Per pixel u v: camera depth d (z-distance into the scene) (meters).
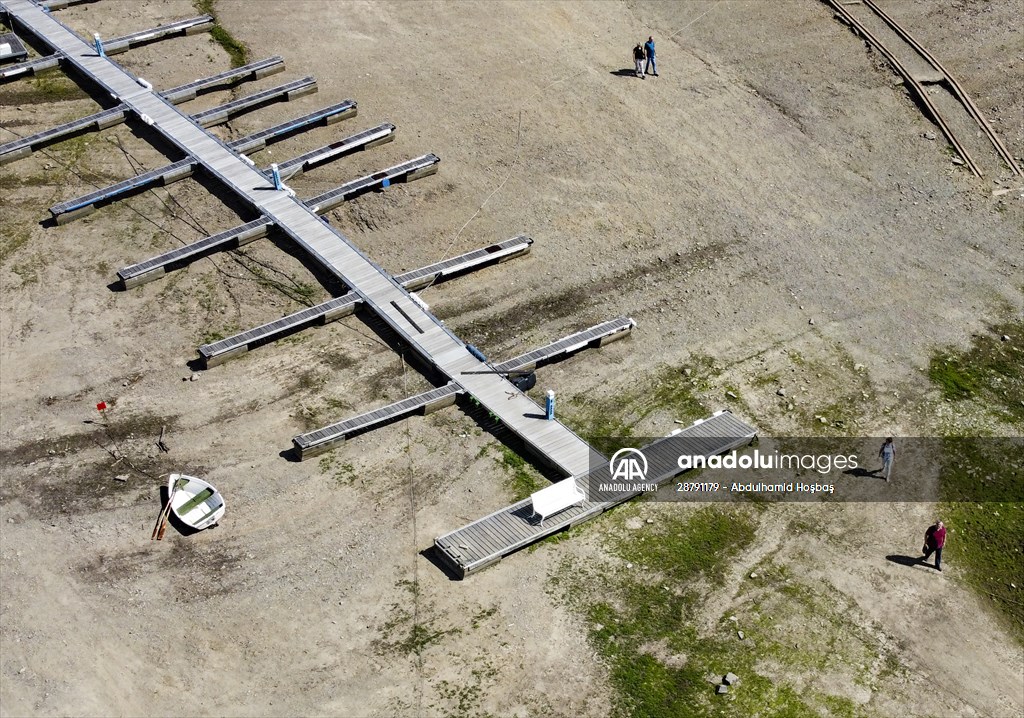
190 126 36.28
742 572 23.67
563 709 20.86
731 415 27.09
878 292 31.38
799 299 31.03
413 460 25.91
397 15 43.22
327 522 24.36
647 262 32.09
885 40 41.78
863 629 22.66
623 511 24.92
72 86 38.78
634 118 37.94
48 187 34.16
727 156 36.38
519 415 26.72
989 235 33.53
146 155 35.62
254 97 37.59
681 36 42.34
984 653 22.33
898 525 24.94
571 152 36.31
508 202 34.09
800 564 23.92
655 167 35.78
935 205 34.62
